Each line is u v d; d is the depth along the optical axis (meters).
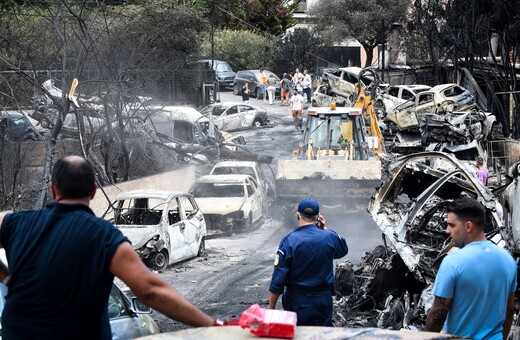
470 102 36.38
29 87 31.00
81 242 4.06
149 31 33.12
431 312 6.16
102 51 27.45
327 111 26.38
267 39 67.19
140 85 26.70
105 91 27.56
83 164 4.34
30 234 4.16
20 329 4.05
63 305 4.03
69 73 26.41
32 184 25.22
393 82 45.91
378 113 39.25
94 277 4.03
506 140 33.47
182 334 3.90
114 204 20.38
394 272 13.20
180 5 44.03
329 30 61.84
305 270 8.57
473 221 6.23
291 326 3.86
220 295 15.91
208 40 64.25
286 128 48.97
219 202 24.45
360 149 26.31
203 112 48.00
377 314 12.89
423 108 36.12
